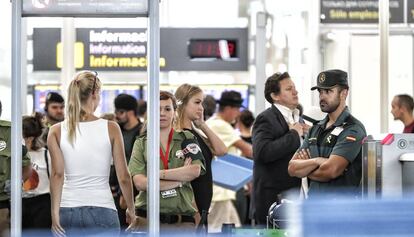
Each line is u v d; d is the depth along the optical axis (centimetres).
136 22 2442
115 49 2438
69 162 1159
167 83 2462
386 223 827
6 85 2370
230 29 2467
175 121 1355
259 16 2111
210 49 2467
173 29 2458
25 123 1444
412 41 2253
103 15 1070
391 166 1092
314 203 820
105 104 2438
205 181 1334
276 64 2430
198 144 1275
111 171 1551
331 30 2116
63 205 1158
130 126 1659
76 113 1159
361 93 2136
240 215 1909
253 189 1366
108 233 1164
